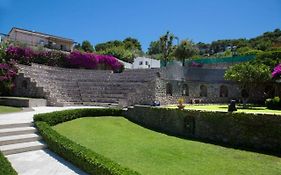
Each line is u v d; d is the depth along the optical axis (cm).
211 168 1141
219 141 1666
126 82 3192
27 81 2744
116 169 840
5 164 873
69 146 1115
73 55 3869
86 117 2080
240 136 1573
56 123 1702
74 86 3167
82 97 2970
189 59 4941
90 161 955
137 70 3556
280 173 1094
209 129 1731
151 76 3170
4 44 3400
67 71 3556
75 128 1684
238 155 1354
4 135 1313
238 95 3588
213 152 1405
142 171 1078
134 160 1215
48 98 2609
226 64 4244
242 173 1088
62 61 3766
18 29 5488
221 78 3684
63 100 2802
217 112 1702
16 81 2773
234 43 11094
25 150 1214
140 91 2877
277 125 1434
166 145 1526
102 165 887
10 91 2745
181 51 4909
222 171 1107
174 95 3322
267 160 1271
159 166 1149
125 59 6216
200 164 1195
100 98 2902
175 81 3341
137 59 6272
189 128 1852
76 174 969
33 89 2702
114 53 6175
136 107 2256
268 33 10738
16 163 1063
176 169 1117
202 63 4500
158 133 1894
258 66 3000
